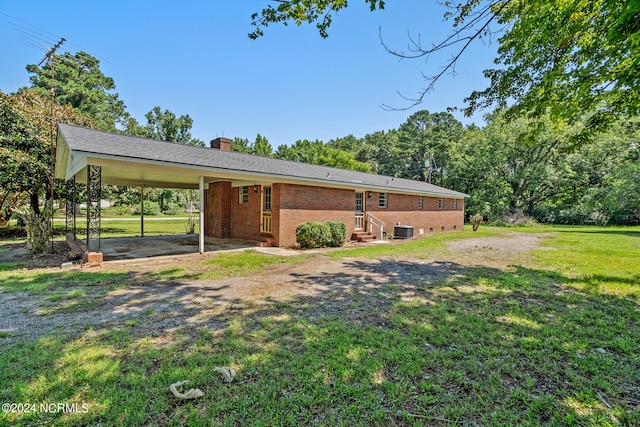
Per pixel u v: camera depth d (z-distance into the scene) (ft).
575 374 9.18
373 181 52.65
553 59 17.81
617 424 7.04
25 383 8.27
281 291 17.74
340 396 7.93
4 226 52.44
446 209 68.80
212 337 11.38
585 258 29.89
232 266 24.66
